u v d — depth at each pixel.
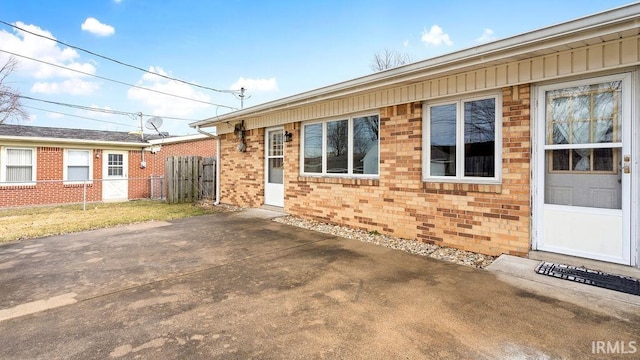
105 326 2.74
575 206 4.11
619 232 3.80
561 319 2.75
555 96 4.24
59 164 13.59
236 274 4.03
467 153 5.12
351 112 6.76
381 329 2.64
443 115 5.39
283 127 8.73
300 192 8.10
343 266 4.30
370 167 6.59
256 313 2.96
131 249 5.30
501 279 3.72
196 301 3.23
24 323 2.81
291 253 4.97
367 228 6.50
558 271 3.87
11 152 12.48
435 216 5.40
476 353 2.29
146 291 3.52
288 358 2.25
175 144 17.09
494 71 4.64
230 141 10.84
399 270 4.12
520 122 4.46
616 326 2.62
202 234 6.40
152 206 11.31
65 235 6.48
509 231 4.59
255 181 9.76
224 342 2.47
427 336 2.52
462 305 3.06
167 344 2.45
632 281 3.49
